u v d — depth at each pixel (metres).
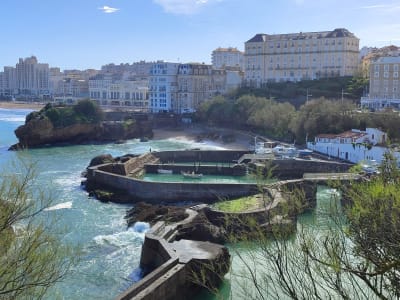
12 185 18.56
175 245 47.31
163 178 99.75
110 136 173.00
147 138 171.75
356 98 179.00
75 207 72.88
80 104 173.12
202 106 194.50
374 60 176.00
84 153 140.25
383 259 13.93
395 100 157.00
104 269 47.78
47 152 141.62
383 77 163.38
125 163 96.56
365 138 105.38
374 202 14.79
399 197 14.02
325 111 123.38
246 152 120.25
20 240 17.52
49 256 18.11
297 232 18.58
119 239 57.03
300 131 127.94
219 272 42.72
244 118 167.88
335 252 15.41
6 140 169.75
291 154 111.06
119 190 82.31
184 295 41.66
